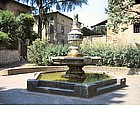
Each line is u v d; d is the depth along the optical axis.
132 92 8.26
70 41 10.15
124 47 17.31
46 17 30.73
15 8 27.47
